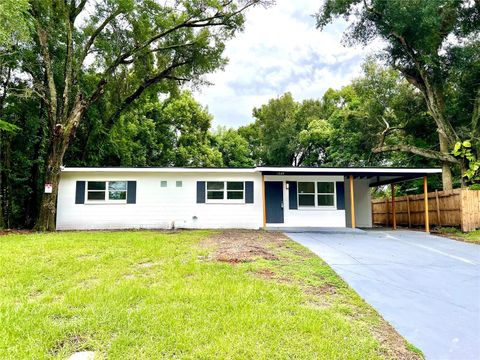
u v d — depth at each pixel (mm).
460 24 15789
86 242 8195
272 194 13453
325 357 2816
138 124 25297
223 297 4133
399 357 2949
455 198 12133
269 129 32938
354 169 12281
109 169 12750
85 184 13094
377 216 18703
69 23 12914
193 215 13367
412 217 14875
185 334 3125
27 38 10164
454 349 3154
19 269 5340
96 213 13031
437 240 10070
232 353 2818
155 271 5418
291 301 4109
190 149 30312
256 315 3604
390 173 12516
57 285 4594
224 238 9578
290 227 12953
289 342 3047
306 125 30828
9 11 9148
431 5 13688
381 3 15414
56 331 3137
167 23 14922
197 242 8578
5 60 11703
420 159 19047
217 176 13570
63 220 12844
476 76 15781
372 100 20141
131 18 14047
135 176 13344
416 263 6746
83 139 16203
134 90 17609
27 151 13984
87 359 2707
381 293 4770
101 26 13875
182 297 4105
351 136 22844
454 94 17281
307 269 5828
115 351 2814
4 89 12586
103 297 4055
